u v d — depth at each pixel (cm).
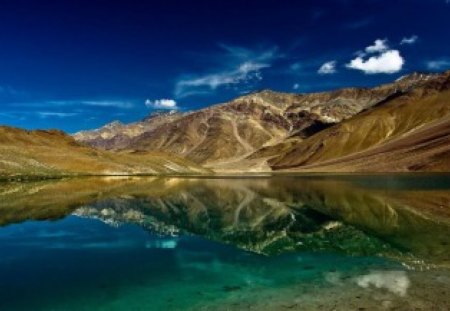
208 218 4478
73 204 5606
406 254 2642
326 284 2098
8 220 4312
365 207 4891
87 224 4091
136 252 2945
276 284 2142
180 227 3922
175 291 2106
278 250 2898
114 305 1948
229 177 14912
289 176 15412
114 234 3597
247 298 1966
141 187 8875
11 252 2970
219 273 2394
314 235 3381
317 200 5906
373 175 13562
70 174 12675
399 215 4172
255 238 3359
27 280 2328
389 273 2239
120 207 5369
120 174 14500
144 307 1912
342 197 6150
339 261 2530
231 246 3088
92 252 2958
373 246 2894
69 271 2495
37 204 5556
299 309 1802
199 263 2619
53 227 3931
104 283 2258
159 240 3341
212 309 1856
